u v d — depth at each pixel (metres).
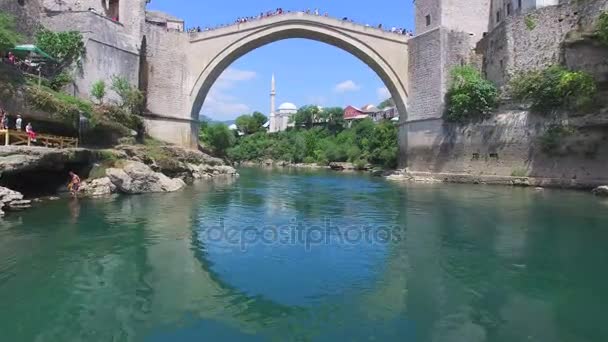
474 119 30.22
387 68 36.72
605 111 21.92
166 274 8.31
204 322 6.28
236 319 6.40
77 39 26.56
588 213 14.98
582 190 22.47
